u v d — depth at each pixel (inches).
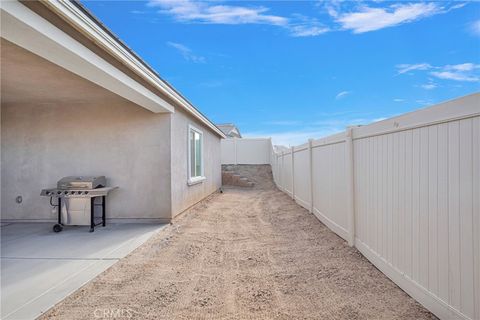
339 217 231.0
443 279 107.9
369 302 127.6
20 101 291.0
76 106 296.4
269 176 743.7
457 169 100.5
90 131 295.1
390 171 148.2
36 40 133.6
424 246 119.5
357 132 193.0
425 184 118.5
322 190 279.0
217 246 220.7
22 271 170.1
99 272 168.7
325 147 268.2
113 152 293.0
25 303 132.6
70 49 145.1
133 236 244.7
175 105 305.0
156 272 169.9
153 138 291.0
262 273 166.9
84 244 223.5
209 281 157.0
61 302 133.9
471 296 94.7
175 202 303.4
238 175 709.3
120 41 176.9
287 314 121.2
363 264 172.2
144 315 122.3
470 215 94.9
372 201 171.2
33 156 299.1
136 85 215.5
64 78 215.6
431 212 114.7
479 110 90.4
